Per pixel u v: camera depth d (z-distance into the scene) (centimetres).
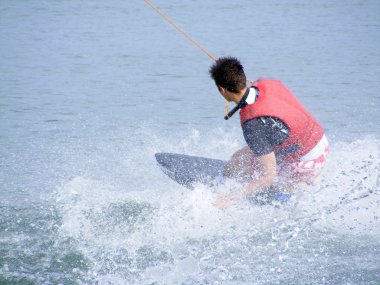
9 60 4503
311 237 1587
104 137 2753
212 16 6556
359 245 1538
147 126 2923
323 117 2998
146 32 5700
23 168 2331
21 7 7188
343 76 3878
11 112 3150
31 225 1739
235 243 1577
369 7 7050
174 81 3869
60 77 3978
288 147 1605
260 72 4016
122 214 1802
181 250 1555
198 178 1909
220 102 3362
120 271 1457
